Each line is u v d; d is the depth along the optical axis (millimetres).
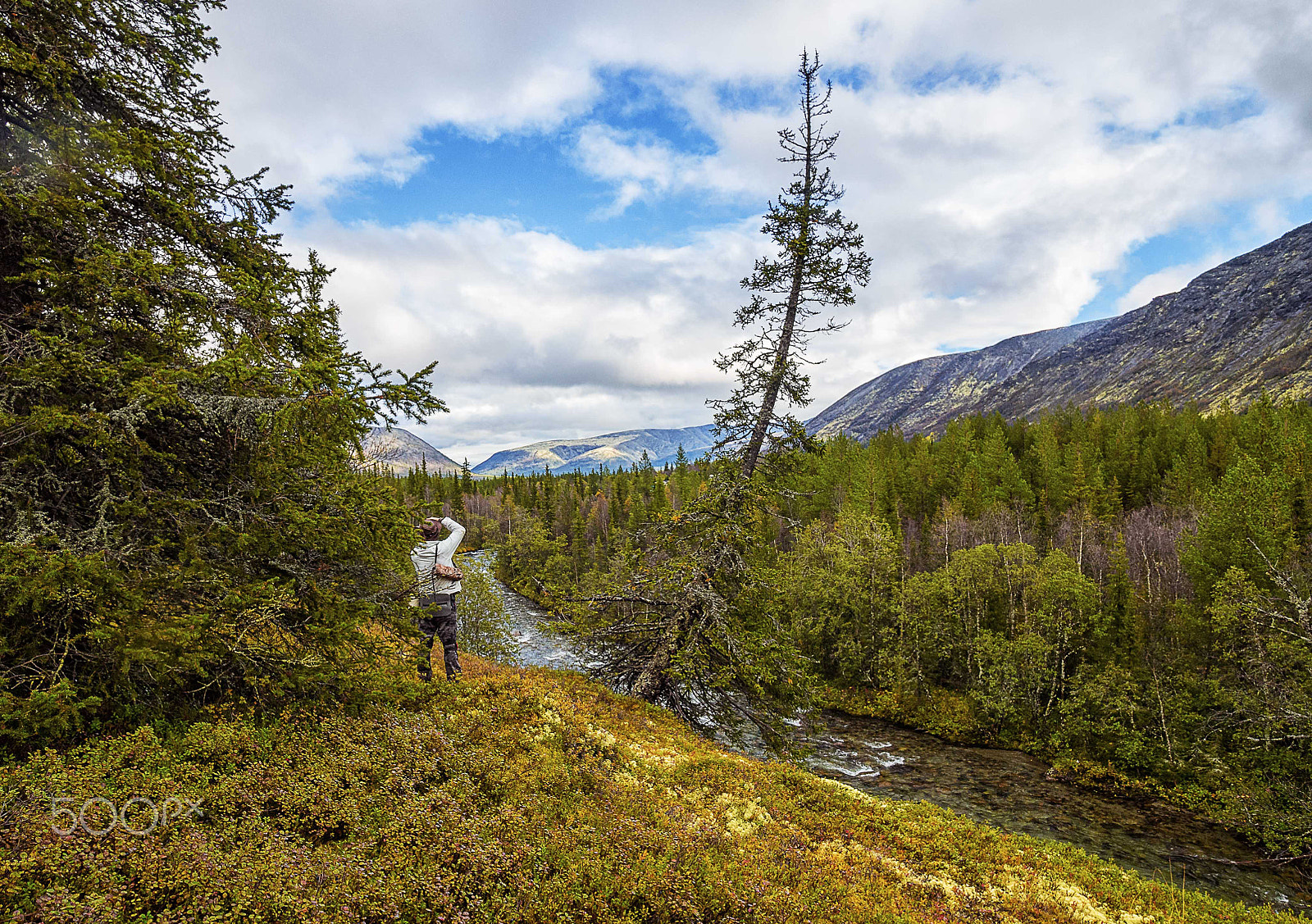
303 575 6086
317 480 6379
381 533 6570
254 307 6121
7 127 5652
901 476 77375
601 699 12188
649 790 7539
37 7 5598
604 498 102375
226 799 4668
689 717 16281
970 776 33094
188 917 3555
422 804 5270
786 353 16328
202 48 7105
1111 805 29656
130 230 6199
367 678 6809
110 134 5445
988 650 40562
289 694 6273
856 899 5879
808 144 16641
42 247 5277
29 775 4160
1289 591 27859
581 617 17594
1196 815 28516
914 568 59531
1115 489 63812
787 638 16875
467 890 4512
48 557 4391
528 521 84125
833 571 50750
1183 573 44031
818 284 15977
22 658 4578
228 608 5383
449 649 9500
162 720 5418
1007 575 44531
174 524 5578
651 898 4914
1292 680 28094
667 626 16359
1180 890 8391
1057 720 37438
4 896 3363
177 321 5574
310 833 4797
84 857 3705
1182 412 89562
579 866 5066
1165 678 34188
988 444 77625
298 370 5766
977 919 6234
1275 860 24328
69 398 5234
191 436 6109
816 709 17266
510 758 7070
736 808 7828
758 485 16312
